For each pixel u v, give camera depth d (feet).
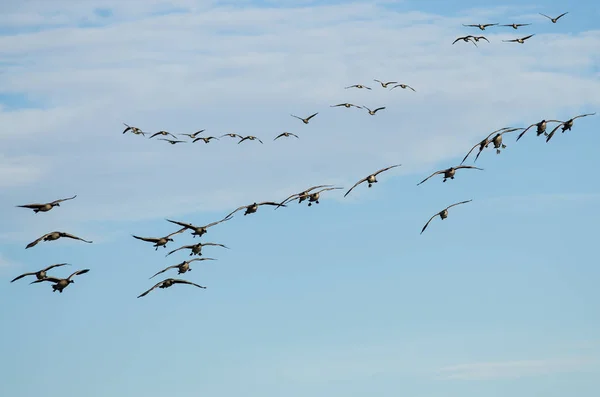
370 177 301.84
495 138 271.90
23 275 261.24
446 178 276.82
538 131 270.87
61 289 265.34
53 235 254.47
